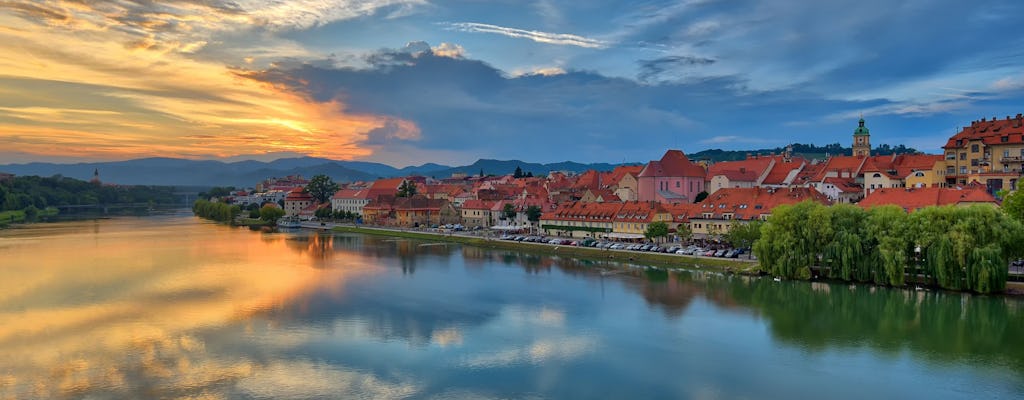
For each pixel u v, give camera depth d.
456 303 113.62
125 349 85.62
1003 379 74.75
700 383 74.25
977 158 192.50
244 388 72.25
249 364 80.06
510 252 191.88
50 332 93.44
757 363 80.69
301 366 79.44
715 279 134.62
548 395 70.75
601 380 75.12
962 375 76.12
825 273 132.12
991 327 93.94
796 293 118.31
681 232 178.25
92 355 83.12
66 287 126.31
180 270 150.00
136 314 104.00
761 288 123.69
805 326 96.62
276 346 87.31
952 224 115.38
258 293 121.88
